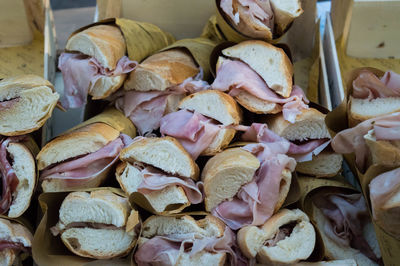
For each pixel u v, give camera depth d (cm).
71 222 52
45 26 71
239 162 50
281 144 54
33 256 52
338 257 55
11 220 54
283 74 55
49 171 55
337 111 55
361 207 57
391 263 51
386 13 68
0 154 54
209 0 75
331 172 58
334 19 76
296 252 50
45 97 54
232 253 50
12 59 74
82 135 54
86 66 59
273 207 50
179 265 49
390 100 54
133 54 62
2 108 54
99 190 53
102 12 73
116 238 52
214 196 51
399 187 47
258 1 57
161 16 76
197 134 54
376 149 49
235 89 56
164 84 59
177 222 51
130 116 62
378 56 73
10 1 72
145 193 50
